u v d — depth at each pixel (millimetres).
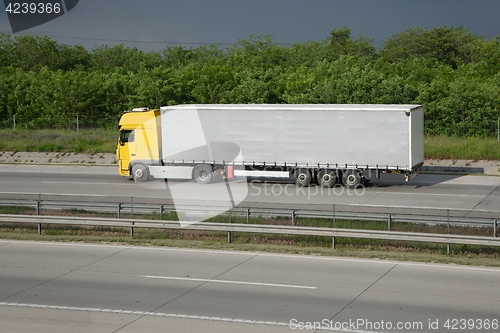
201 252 17328
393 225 17938
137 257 16828
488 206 23391
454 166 33156
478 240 15820
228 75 52062
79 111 50938
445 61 76188
